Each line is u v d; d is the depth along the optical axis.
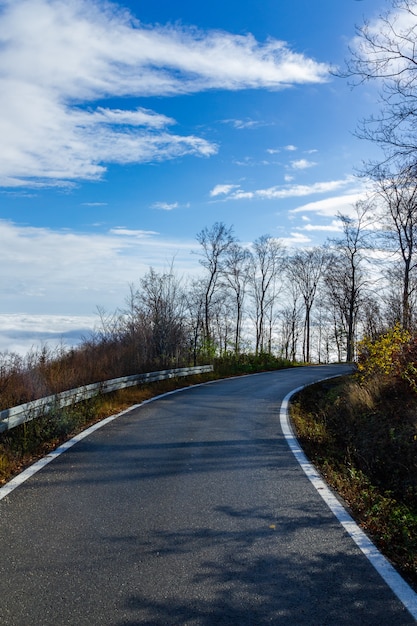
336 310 59.94
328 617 3.54
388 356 14.52
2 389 10.82
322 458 8.40
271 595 3.82
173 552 4.55
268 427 11.35
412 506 7.09
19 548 4.57
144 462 7.79
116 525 5.19
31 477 6.84
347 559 4.48
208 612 3.56
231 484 6.75
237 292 58.66
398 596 3.83
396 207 24.20
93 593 3.79
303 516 5.58
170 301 26.09
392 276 31.41
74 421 10.32
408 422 10.89
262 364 38.91
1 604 3.61
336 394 17.92
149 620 3.45
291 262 63.81
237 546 4.72
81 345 20.20
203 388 20.92
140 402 15.23
